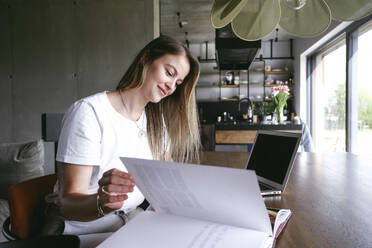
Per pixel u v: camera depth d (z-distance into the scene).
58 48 3.85
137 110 1.14
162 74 1.07
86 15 3.82
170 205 0.68
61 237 0.57
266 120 6.04
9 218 1.04
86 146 0.88
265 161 1.18
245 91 8.20
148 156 1.19
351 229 0.69
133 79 1.09
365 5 1.04
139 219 0.67
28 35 3.87
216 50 4.30
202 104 8.20
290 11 1.16
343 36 4.96
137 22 3.78
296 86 7.40
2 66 3.90
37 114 3.89
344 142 4.95
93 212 0.73
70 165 0.87
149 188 0.67
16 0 3.85
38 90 3.88
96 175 0.99
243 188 0.54
